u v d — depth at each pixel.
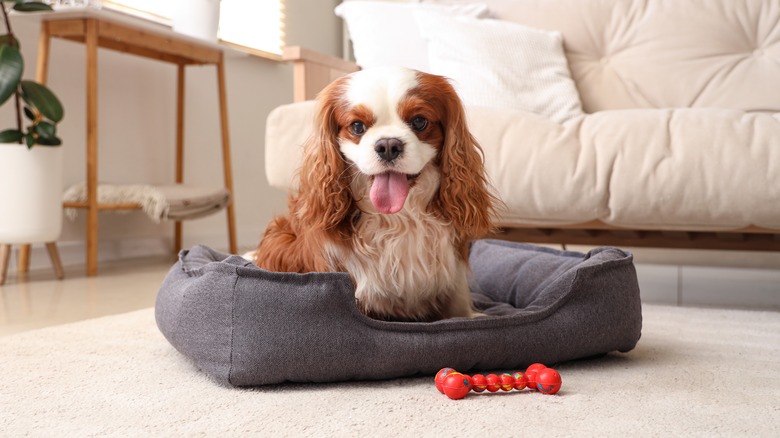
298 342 1.17
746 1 2.69
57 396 1.16
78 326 1.77
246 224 4.49
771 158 1.80
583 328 1.30
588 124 2.01
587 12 2.81
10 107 3.03
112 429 1.00
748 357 1.41
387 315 1.50
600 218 1.97
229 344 1.18
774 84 2.53
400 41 2.86
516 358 1.27
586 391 1.16
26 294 2.44
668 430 0.96
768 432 0.95
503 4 2.92
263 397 1.15
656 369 1.31
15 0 2.58
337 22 5.08
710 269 2.60
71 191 3.14
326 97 1.42
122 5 3.19
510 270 1.79
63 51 3.25
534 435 0.95
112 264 3.41
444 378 1.13
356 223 1.44
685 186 1.86
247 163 4.47
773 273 2.45
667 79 2.65
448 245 1.46
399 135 1.31
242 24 4.26
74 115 3.32
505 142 2.00
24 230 2.69
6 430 1.00
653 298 2.42
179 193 3.30
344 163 1.42
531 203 1.98
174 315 1.28
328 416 1.04
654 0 2.79
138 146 3.70
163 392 1.18
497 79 2.48
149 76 3.75
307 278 1.19
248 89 4.45
